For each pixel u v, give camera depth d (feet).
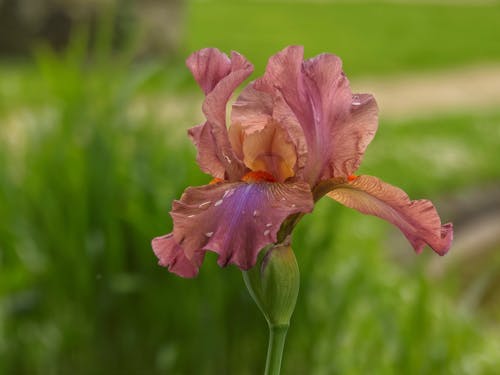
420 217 5.14
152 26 46.68
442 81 44.47
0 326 13.06
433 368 12.48
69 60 14.14
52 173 12.82
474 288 14.26
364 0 69.72
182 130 14.52
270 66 5.35
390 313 13.19
